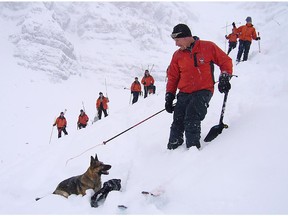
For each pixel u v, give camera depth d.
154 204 3.27
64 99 69.38
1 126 47.88
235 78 8.56
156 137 6.25
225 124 4.84
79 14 117.69
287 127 3.90
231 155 3.73
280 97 5.39
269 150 3.49
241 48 12.21
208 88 4.61
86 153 7.09
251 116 4.85
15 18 103.19
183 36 4.52
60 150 8.80
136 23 113.12
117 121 10.79
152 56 104.75
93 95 77.00
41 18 94.62
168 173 3.99
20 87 69.81
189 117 4.55
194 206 3.02
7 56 83.38
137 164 5.02
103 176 4.89
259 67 9.34
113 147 6.79
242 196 2.91
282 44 11.36
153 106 11.02
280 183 2.88
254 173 3.16
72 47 94.88
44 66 82.38
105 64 97.81
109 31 109.81
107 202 3.51
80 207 3.68
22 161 8.88
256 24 96.56
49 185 5.59
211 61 4.64
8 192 5.63
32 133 44.97
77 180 4.43
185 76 4.67
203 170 3.66
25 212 3.70
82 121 19.17
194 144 4.50
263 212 2.61
